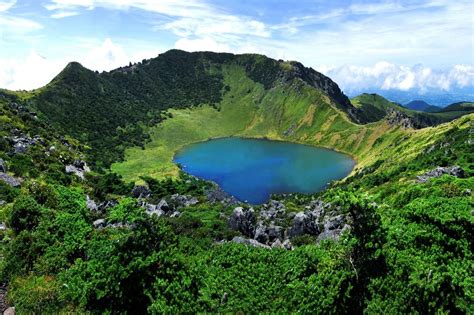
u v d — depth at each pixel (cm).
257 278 3369
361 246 2709
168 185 15038
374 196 2791
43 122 18000
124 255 2408
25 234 3195
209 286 3147
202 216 7262
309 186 19512
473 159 10538
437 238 2883
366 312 2495
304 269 3147
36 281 2731
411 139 19788
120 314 2327
